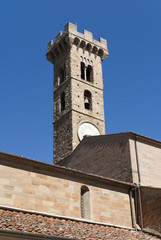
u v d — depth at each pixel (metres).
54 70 70.69
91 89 66.25
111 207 32.31
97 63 70.31
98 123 63.56
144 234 31.47
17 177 27.75
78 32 69.12
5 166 27.50
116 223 31.91
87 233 26.39
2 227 22.19
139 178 36.03
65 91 64.75
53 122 64.81
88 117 62.72
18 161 28.17
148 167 37.44
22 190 27.62
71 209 29.66
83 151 44.88
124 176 36.81
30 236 22.22
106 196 32.50
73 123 60.12
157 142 39.28
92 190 31.81
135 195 34.25
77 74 65.56
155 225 31.88
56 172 30.09
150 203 33.00
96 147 42.75
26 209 27.17
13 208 26.31
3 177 27.09
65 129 61.19
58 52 70.62
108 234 28.00
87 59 69.06
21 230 22.53
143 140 38.81
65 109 63.19
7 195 26.80
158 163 38.50
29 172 28.55
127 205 33.53
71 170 30.59
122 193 33.78
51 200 28.83
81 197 31.52
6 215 24.89
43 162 29.14
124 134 38.88
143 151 38.03
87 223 29.73
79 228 27.20
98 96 66.56
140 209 33.34
